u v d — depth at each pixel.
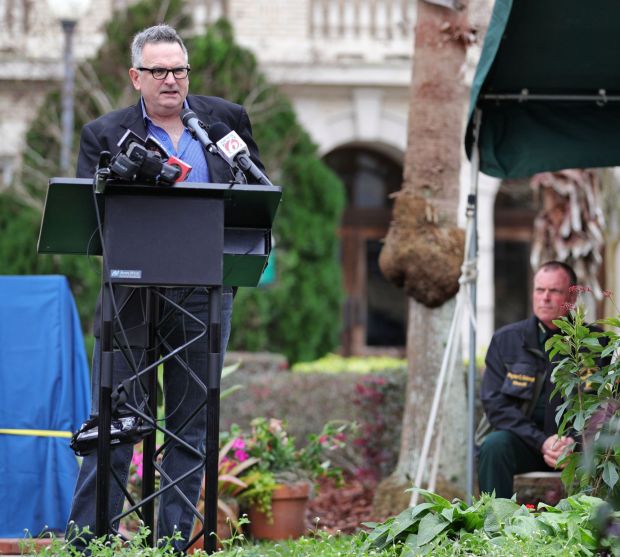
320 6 27.94
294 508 11.85
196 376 7.32
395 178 29.58
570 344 8.02
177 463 7.71
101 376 6.88
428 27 12.80
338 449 16.27
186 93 7.72
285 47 27.61
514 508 7.57
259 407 17.08
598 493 7.63
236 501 11.44
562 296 10.52
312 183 23.84
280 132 23.66
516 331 10.70
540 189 15.21
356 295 29.62
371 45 27.83
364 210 29.55
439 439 11.16
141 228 6.86
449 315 12.75
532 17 9.97
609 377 7.70
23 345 9.76
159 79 7.53
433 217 12.61
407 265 12.63
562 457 7.95
